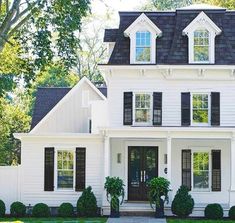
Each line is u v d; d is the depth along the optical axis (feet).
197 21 103.81
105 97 127.03
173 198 99.55
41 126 124.36
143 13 104.78
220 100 104.12
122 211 98.02
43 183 101.81
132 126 101.55
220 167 104.12
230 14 108.58
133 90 104.63
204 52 103.71
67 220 90.94
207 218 94.12
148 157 105.50
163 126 100.99
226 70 103.45
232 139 97.71
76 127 124.67
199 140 104.63
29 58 95.55
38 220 91.09
